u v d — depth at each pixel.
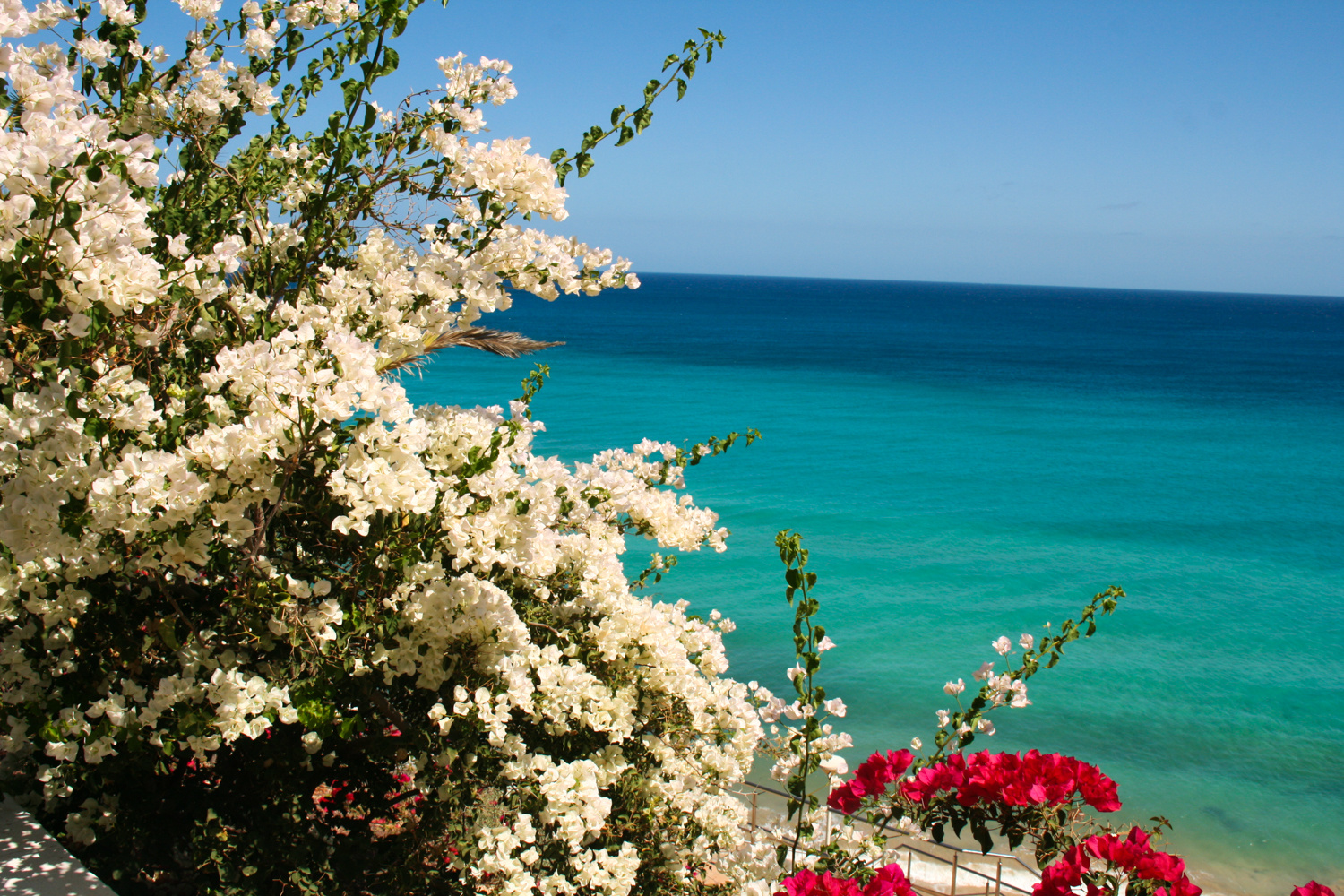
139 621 2.98
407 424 2.53
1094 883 2.86
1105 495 26.36
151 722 2.54
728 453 30.81
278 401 2.31
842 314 145.38
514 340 4.53
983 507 24.36
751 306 160.38
